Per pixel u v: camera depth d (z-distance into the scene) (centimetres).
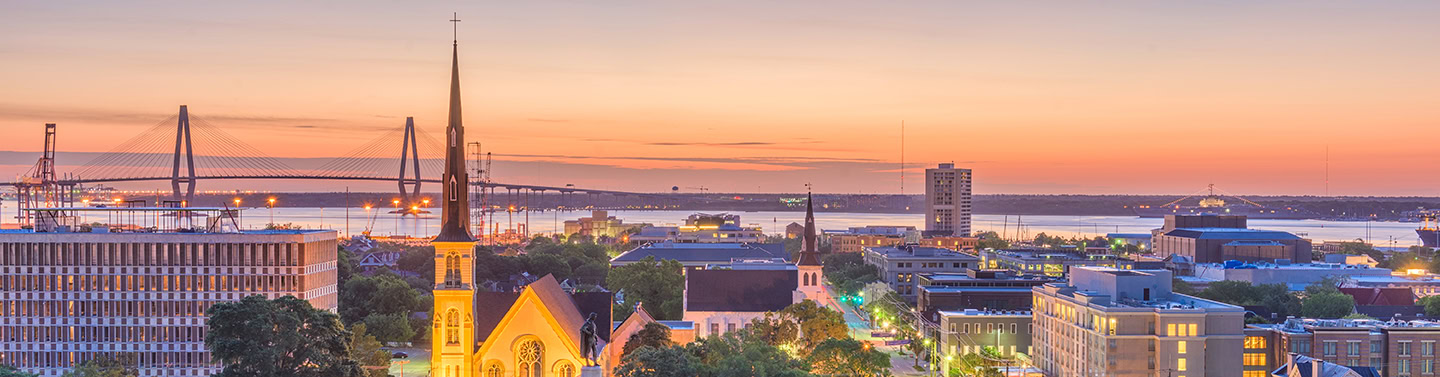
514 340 15525
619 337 19862
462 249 15462
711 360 17612
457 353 15438
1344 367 19975
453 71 15488
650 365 15538
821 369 18950
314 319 15175
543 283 16750
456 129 15538
